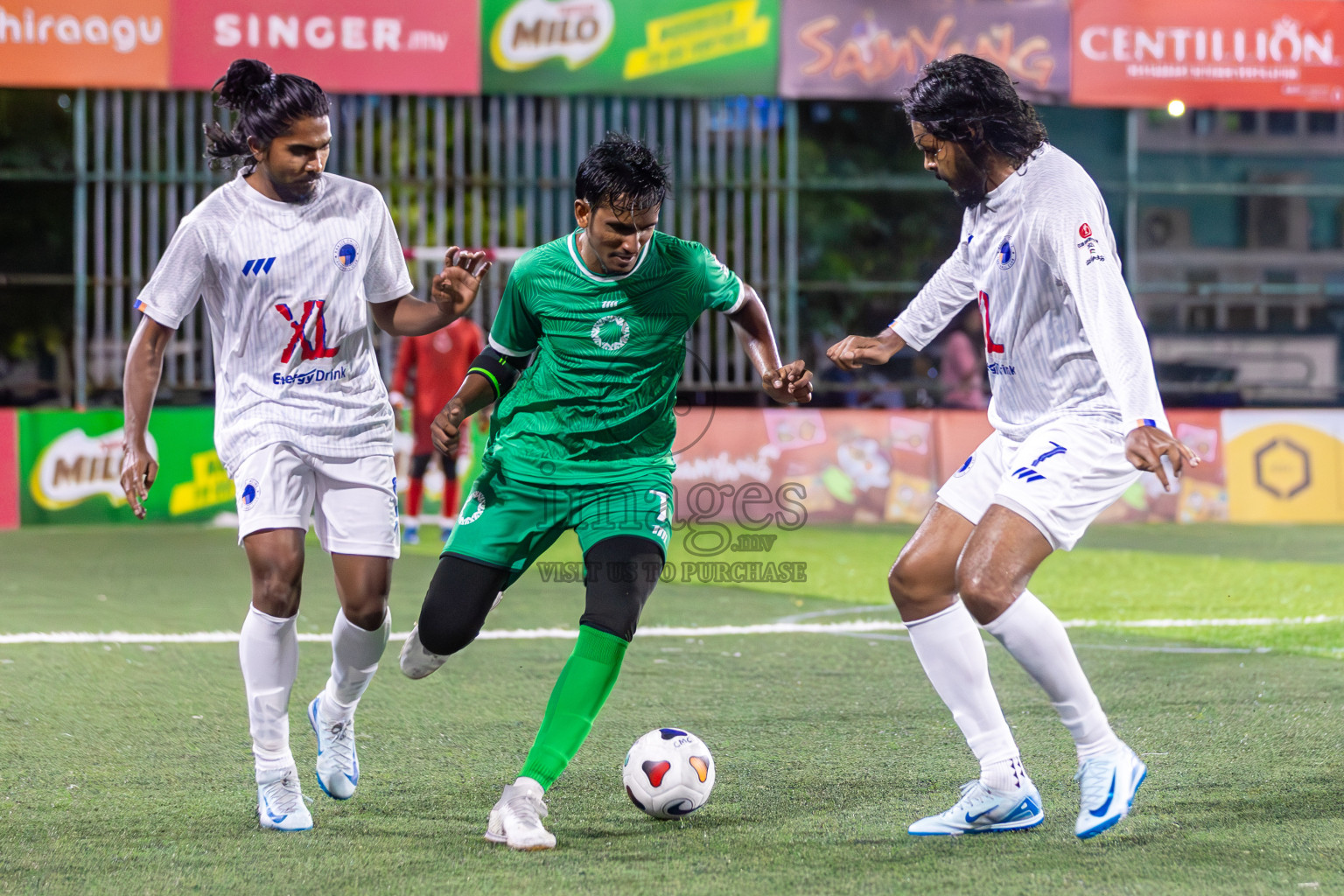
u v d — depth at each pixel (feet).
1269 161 194.49
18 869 35.99
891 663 67.87
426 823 40.68
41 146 185.47
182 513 140.67
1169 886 34.35
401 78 140.15
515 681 63.31
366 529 41.81
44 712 56.39
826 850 37.81
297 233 41.09
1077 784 44.86
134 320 145.28
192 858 36.99
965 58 39.06
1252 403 179.52
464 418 42.83
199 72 137.80
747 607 87.61
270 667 40.52
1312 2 148.36
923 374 177.17
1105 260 37.11
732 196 155.53
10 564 110.52
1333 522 147.64
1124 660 68.54
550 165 151.23
